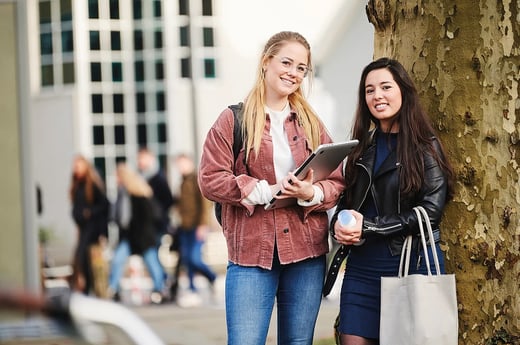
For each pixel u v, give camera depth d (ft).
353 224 18.31
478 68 20.10
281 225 19.26
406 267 18.40
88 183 55.42
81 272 55.52
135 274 64.85
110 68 82.02
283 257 19.26
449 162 19.19
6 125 32.89
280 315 19.85
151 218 54.95
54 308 10.09
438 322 18.07
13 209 32.86
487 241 20.15
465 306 20.35
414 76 20.61
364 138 19.25
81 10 81.35
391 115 18.94
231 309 19.48
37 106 82.33
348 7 77.36
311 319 19.74
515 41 20.03
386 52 21.24
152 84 81.35
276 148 19.34
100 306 10.63
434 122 20.43
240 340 19.36
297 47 19.31
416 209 18.45
